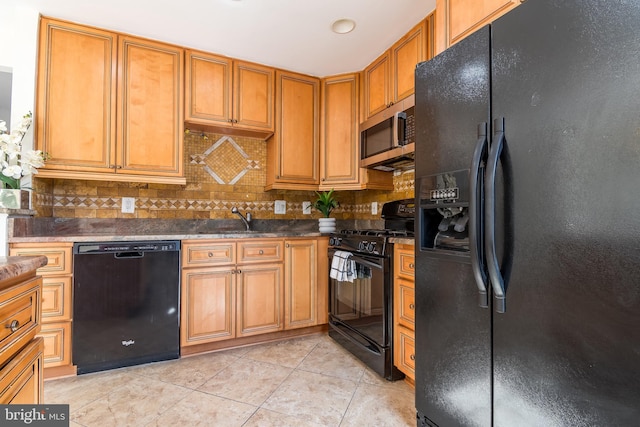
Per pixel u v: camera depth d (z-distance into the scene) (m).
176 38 2.36
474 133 1.16
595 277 0.81
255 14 2.08
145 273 2.11
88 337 1.97
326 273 2.72
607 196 0.79
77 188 2.42
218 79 2.59
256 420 1.54
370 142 2.66
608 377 0.79
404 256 1.85
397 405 1.68
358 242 2.24
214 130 2.78
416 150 1.47
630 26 0.76
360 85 2.87
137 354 2.08
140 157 2.33
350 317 2.34
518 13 1.02
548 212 0.92
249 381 1.91
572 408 0.86
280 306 2.55
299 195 3.23
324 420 1.54
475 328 1.16
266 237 2.51
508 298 1.03
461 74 1.23
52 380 1.90
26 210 1.97
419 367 1.44
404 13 2.06
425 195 1.40
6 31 2.05
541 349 0.93
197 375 1.99
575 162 0.86
